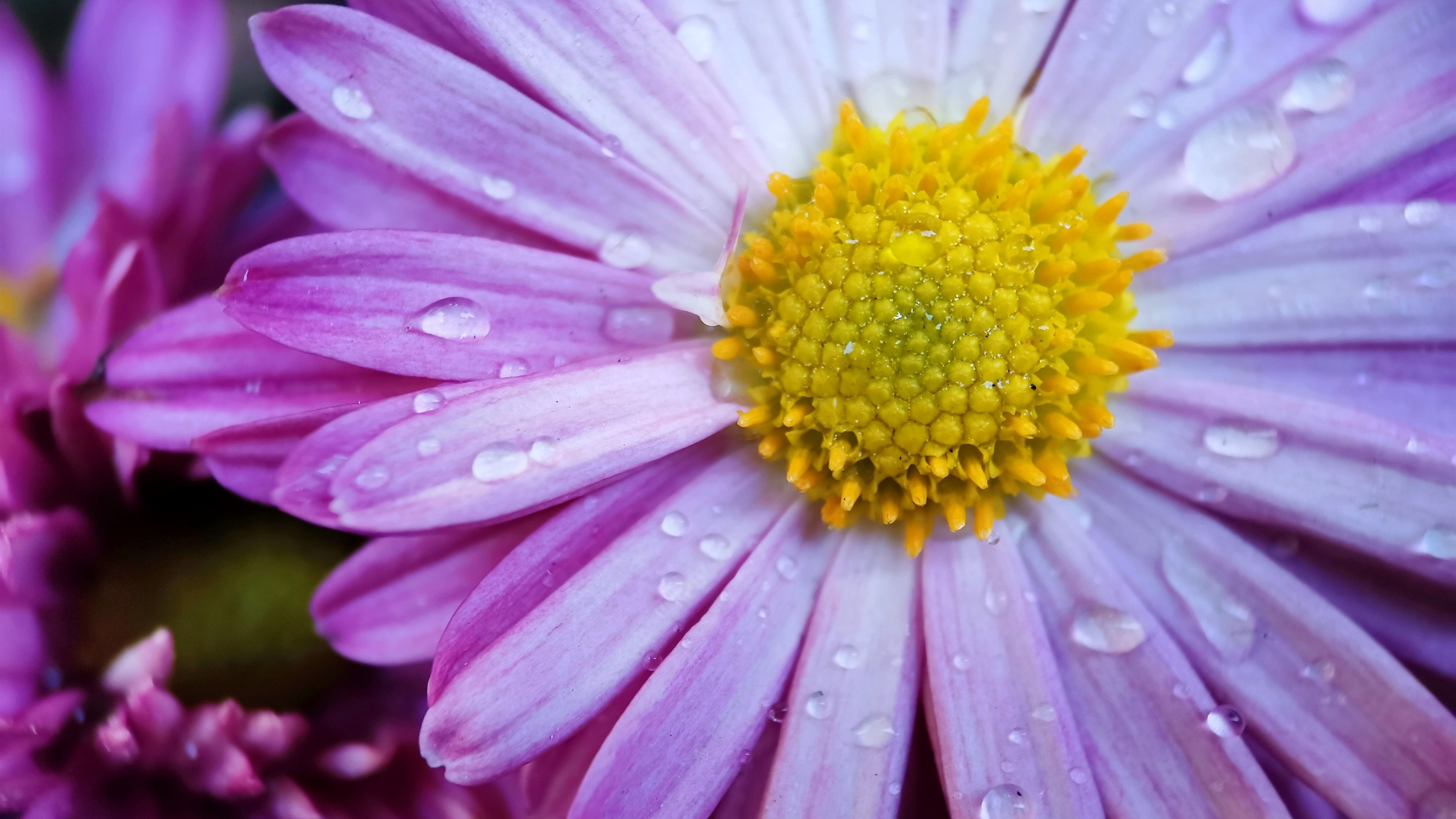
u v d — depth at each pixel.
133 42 0.13
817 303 0.11
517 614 0.11
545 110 0.11
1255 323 0.12
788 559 0.11
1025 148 0.12
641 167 0.11
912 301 0.11
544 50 0.11
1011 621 0.11
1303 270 0.11
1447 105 0.11
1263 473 0.11
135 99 0.13
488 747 0.11
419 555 0.11
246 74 0.14
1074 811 0.11
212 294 0.12
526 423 0.11
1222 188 0.11
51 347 0.13
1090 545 0.12
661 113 0.11
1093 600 0.11
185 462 0.12
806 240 0.11
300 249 0.11
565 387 0.11
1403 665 0.11
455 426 0.11
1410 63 0.11
